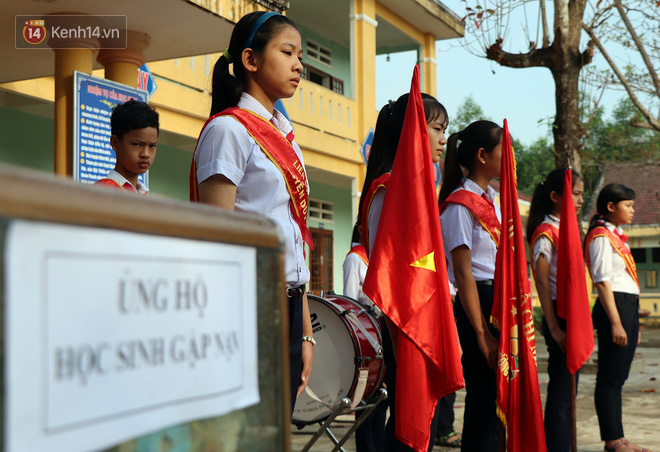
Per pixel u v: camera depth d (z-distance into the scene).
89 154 4.85
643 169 14.41
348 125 11.80
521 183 37.53
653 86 10.00
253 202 1.96
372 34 12.27
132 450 0.48
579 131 9.00
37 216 0.40
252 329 0.61
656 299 25.59
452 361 2.30
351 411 3.19
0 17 4.85
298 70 2.11
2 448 0.39
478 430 2.82
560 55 8.91
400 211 2.36
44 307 0.41
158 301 0.50
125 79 5.30
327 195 13.74
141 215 0.48
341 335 3.28
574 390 3.36
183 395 0.52
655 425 5.10
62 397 0.42
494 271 2.91
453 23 13.95
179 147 9.34
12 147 7.07
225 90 2.07
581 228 9.13
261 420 0.61
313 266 13.23
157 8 4.77
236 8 5.04
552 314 3.56
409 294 2.29
